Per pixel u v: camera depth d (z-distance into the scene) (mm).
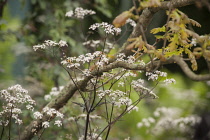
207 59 2285
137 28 3033
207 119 5766
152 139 6258
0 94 2832
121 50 3150
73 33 5574
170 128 5496
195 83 8758
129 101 2848
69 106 4297
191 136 5613
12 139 3691
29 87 5227
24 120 4223
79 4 5617
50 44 2770
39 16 5832
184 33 2324
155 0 2193
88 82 3141
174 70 10273
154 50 2279
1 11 4730
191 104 6930
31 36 5578
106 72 3047
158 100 6789
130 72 2912
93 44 3953
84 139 2916
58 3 5770
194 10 9727
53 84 5512
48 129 4230
